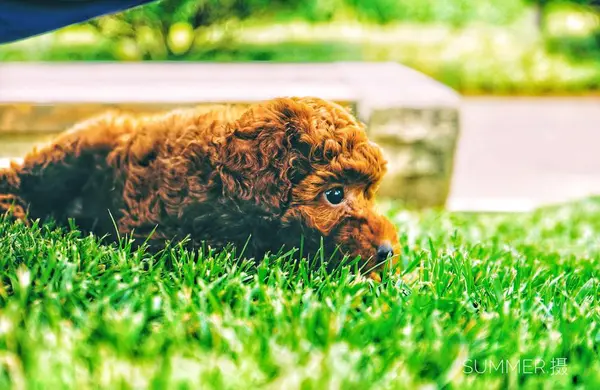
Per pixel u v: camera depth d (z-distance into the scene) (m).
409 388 0.66
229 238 0.81
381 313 0.76
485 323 0.76
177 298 0.77
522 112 2.43
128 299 0.76
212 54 2.60
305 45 3.01
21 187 0.87
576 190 1.60
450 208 1.39
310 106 0.79
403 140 1.29
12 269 0.80
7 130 1.23
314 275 0.81
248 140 0.79
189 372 0.67
